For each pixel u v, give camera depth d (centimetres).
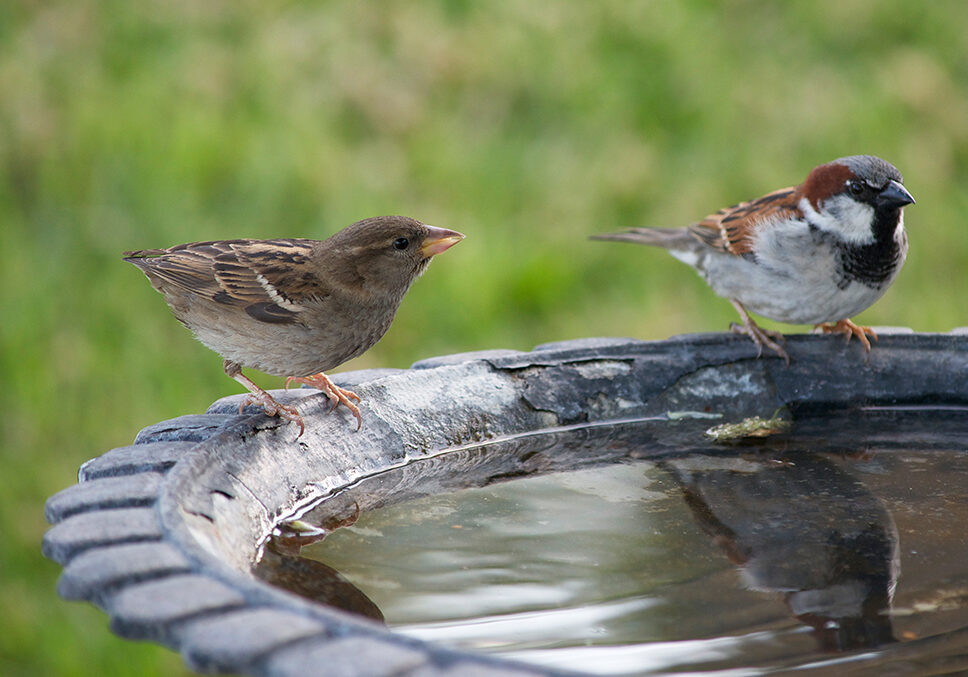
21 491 1209
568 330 1396
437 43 1789
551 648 453
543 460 693
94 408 1295
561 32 1842
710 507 608
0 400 1308
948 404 784
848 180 878
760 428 755
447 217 1516
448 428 709
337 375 720
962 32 1877
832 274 902
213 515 509
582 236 1499
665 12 1891
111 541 436
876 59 1830
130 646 1073
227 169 1580
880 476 655
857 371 792
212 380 1317
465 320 1398
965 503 608
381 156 1619
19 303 1399
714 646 451
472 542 561
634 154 1627
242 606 387
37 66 1714
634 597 498
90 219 1518
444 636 463
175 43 1777
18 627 1095
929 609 480
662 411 775
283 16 1842
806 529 573
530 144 1659
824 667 432
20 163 1581
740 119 1702
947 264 1512
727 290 983
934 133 1692
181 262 766
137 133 1611
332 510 604
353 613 482
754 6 1931
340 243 770
